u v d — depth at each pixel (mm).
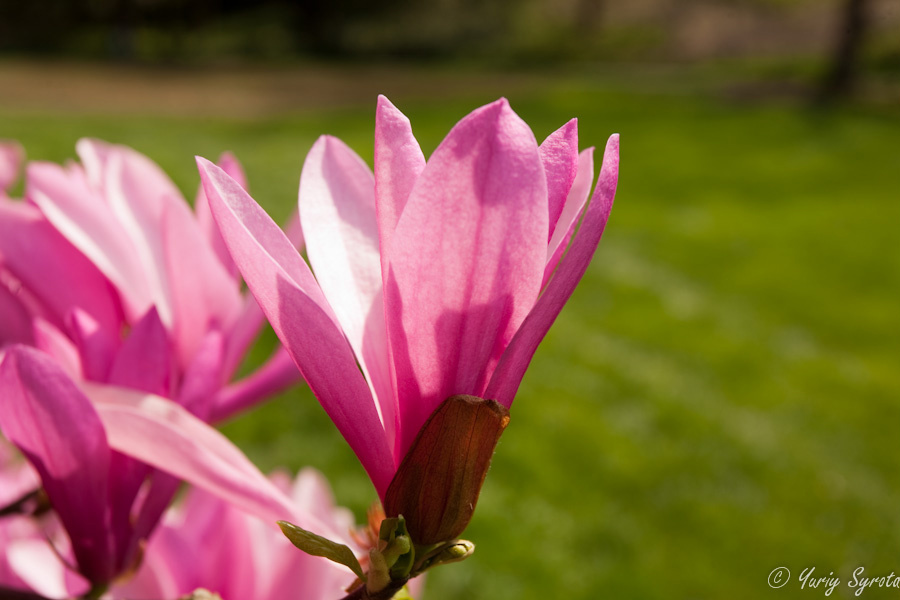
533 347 562
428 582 4047
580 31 27844
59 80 19781
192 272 833
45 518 1133
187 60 24422
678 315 7730
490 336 565
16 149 1132
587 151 633
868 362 7102
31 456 721
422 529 591
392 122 578
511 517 4551
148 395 712
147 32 24984
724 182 13094
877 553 4652
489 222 522
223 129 15344
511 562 4246
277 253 573
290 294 538
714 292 8508
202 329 856
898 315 8062
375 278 654
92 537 773
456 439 563
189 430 697
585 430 5488
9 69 20625
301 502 1120
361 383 569
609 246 9617
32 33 24391
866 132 16406
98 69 21844
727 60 25359
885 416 6211
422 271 543
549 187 604
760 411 6148
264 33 26344
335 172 686
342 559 596
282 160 12023
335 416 589
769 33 26766
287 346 567
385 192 572
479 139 508
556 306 547
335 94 20641
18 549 965
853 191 12641
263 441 4770
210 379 795
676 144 15367
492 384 565
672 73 24234
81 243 842
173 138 13594
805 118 17469
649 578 4316
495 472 4945
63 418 684
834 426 6031
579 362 6488
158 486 802
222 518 938
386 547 576
